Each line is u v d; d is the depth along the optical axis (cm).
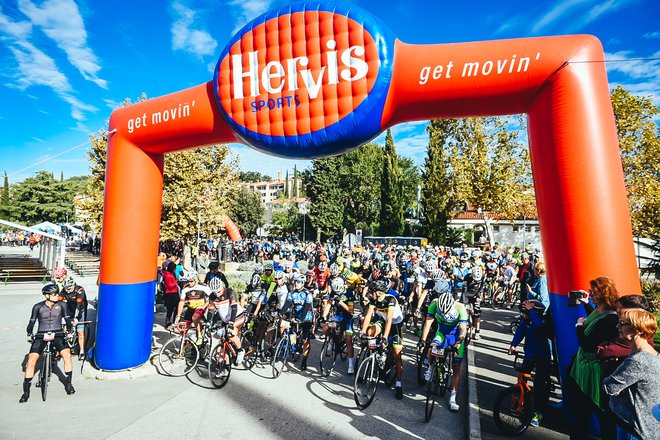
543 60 443
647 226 1261
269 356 683
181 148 637
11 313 1044
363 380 507
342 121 506
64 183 4812
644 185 1300
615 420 279
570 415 433
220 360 573
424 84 487
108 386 559
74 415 464
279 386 566
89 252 3134
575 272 418
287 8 532
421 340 564
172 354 649
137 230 621
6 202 5766
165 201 1692
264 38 537
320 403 509
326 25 507
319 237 4531
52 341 519
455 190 2748
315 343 809
